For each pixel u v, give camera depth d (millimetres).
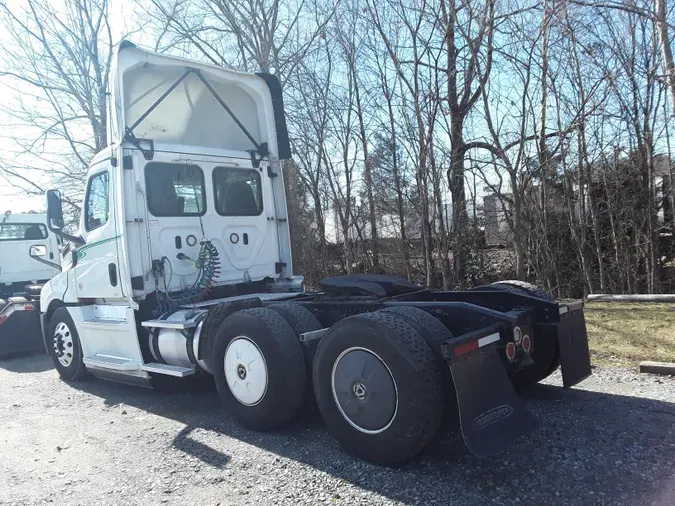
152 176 5859
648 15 10586
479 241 13148
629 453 3721
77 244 6551
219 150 6441
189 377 5703
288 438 4434
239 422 4715
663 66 11180
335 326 3932
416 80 11797
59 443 4727
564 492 3246
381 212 14461
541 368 4742
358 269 15008
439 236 12844
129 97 5961
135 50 5672
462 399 3377
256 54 14820
